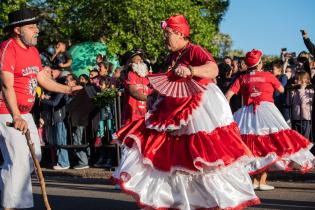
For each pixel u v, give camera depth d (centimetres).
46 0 1958
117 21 1742
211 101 482
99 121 1018
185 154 466
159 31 1658
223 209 452
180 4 1702
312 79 1004
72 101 1030
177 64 482
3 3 1795
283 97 999
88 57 1603
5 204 521
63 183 897
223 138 474
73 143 1052
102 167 1040
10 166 521
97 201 702
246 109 771
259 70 779
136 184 470
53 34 1992
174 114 474
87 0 1739
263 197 691
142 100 715
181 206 463
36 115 1122
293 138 741
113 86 1025
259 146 738
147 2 1641
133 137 480
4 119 523
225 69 1048
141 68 722
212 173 461
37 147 540
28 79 528
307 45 823
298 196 696
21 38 519
